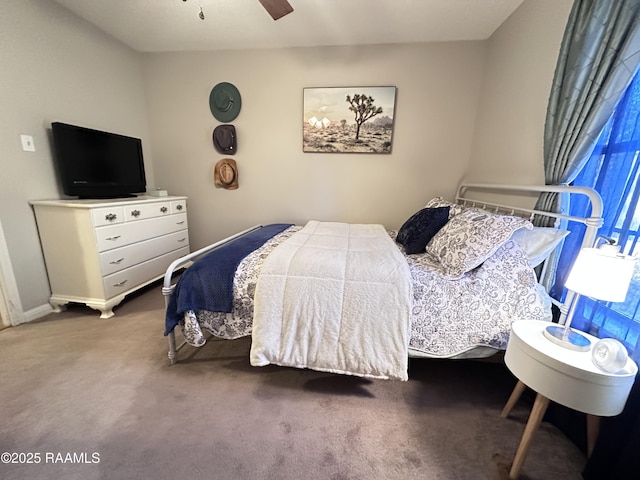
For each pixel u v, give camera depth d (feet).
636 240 3.71
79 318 7.17
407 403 4.70
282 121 9.87
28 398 4.58
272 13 5.31
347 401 4.71
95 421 4.19
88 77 8.17
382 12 7.18
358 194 10.09
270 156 10.20
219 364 5.56
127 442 3.87
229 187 10.58
